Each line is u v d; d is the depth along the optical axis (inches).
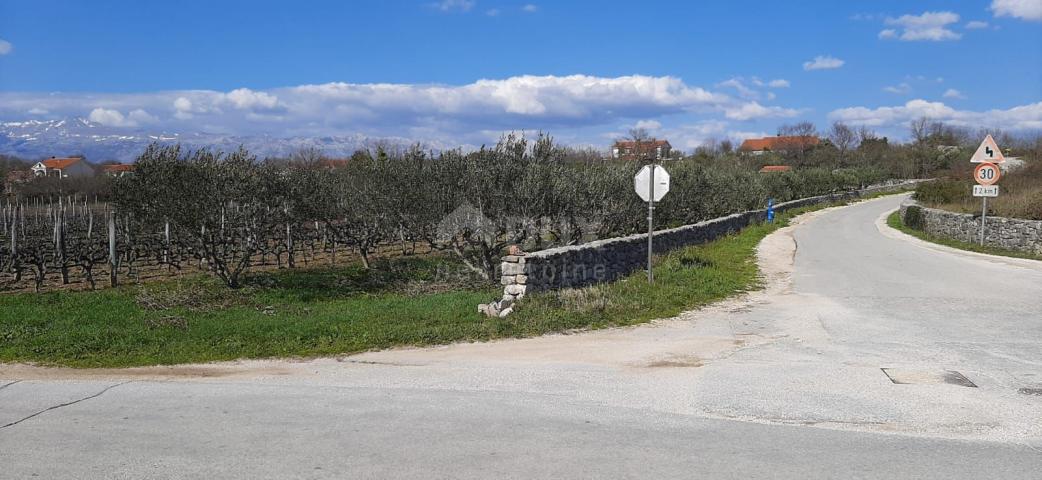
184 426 212.2
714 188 1080.2
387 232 677.9
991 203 983.0
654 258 652.7
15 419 222.7
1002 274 581.6
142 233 621.3
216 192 550.6
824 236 1044.5
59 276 674.8
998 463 178.5
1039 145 1573.6
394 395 246.7
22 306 464.1
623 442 194.5
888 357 299.6
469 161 589.0
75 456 186.7
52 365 305.9
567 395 245.1
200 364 304.0
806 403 233.0
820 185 2132.1
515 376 272.8
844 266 660.7
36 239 933.8
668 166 953.5
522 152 601.9
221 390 257.6
